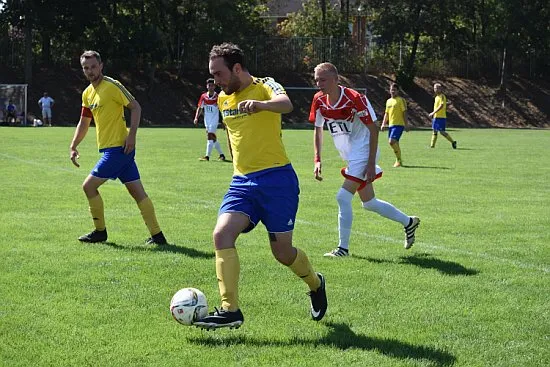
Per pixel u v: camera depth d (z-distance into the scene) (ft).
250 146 17.29
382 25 178.29
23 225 30.83
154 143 85.97
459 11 175.42
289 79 175.83
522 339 17.06
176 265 23.90
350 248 27.40
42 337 16.65
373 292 20.98
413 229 27.04
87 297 19.95
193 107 163.73
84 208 35.73
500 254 26.61
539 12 178.81
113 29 158.51
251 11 178.19
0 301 19.39
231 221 16.89
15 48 163.94
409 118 172.45
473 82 186.91
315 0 193.77
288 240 17.46
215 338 16.83
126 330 17.25
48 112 139.23
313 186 46.39
